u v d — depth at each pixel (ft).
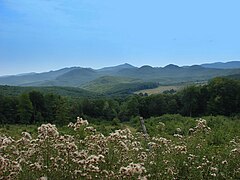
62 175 30.40
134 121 142.41
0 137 33.91
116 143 35.99
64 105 224.53
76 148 32.78
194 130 51.37
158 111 275.18
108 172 30.32
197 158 41.29
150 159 38.75
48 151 33.12
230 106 239.71
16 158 33.14
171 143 45.21
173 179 36.68
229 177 38.42
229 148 47.01
